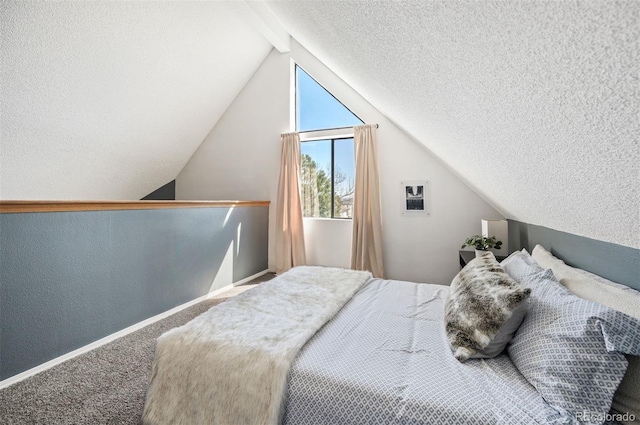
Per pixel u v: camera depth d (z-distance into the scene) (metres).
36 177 3.06
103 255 2.19
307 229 4.16
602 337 0.82
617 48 0.41
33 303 1.80
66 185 3.42
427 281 3.54
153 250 2.60
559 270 1.36
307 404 0.98
